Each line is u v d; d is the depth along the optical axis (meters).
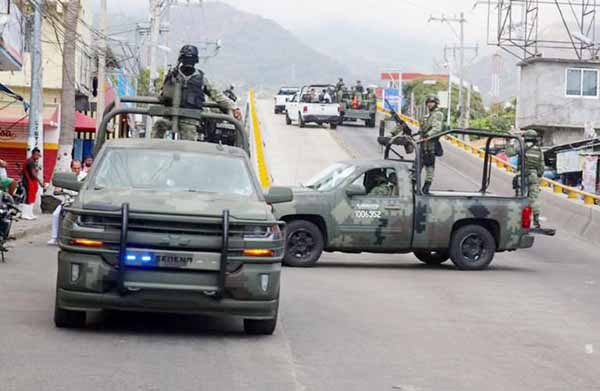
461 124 83.00
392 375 10.09
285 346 11.37
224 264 10.98
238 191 12.38
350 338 12.15
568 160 53.25
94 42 53.44
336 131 62.81
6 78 45.56
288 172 42.91
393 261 23.02
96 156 12.62
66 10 34.94
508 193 41.72
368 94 67.44
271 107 81.75
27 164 30.09
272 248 11.31
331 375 9.92
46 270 18.06
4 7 26.80
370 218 20.62
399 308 15.02
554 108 66.31
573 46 66.50
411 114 93.94
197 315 13.31
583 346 12.44
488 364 10.95
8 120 42.78
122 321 12.46
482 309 15.36
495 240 21.45
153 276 10.90
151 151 12.70
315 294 16.09
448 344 12.10
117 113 14.73
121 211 10.92
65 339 10.98
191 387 9.04
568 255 26.39
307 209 20.34
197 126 16.28
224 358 10.46
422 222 20.86
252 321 11.76
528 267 22.75
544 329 13.66
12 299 13.90
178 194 11.83
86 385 8.90
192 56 15.24
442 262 22.98
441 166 51.97
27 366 9.55
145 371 9.59
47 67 48.03
